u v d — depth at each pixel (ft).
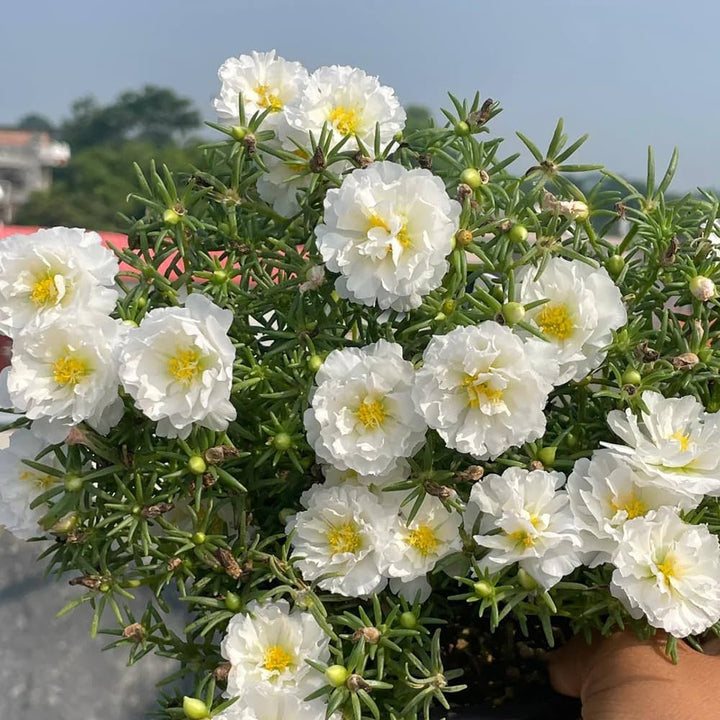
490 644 1.24
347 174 1.13
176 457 1.03
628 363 1.10
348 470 1.10
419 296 1.04
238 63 1.22
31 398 1.01
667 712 0.98
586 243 1.14
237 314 1.15
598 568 1.07
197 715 1.00
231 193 1.15
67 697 1.68
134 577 1.16
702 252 1.11
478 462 1.08
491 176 1.14
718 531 1.10
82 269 1.04
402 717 1.02
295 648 1.03
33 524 1.08
